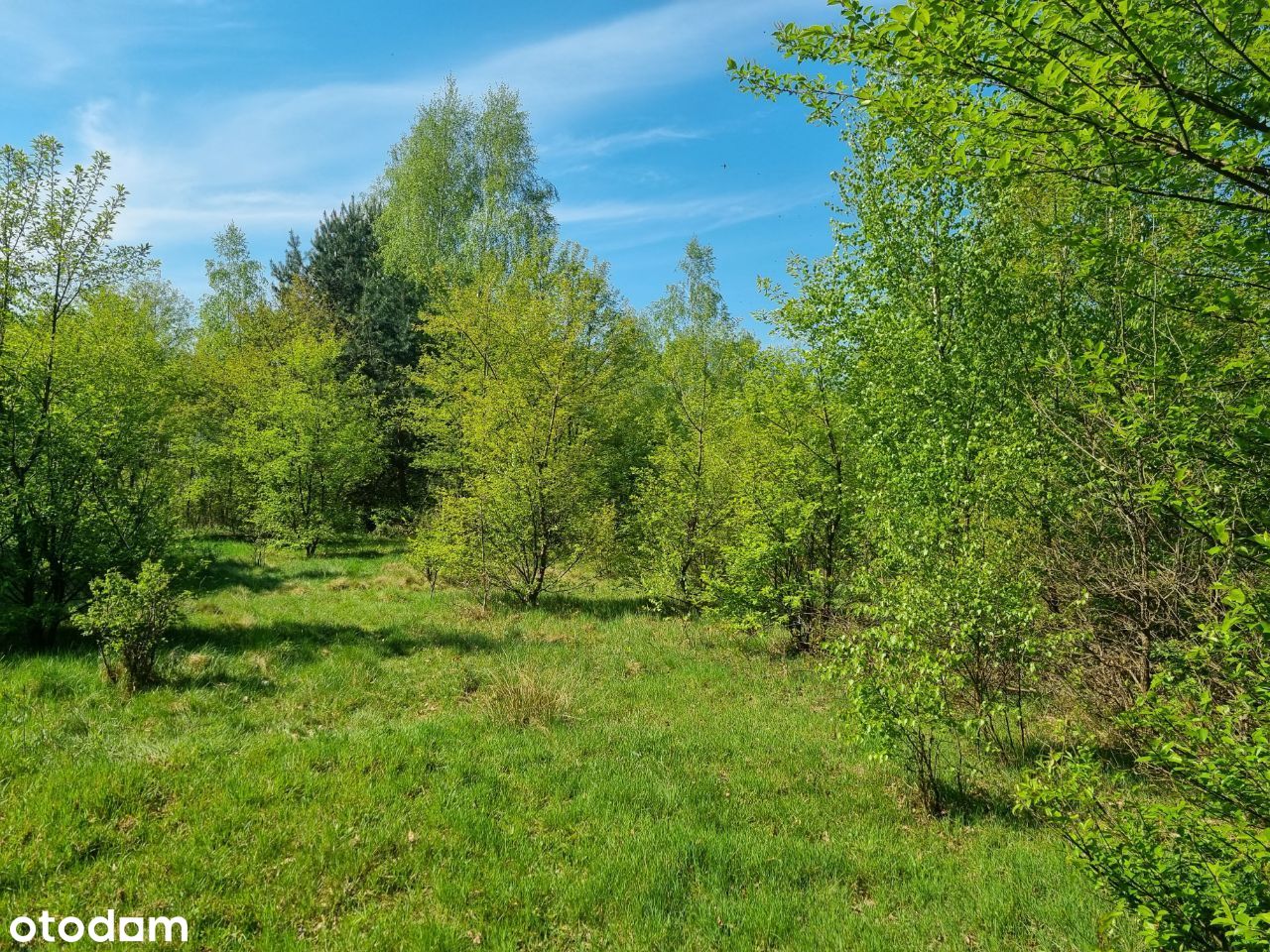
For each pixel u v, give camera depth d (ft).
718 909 15.01
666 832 17.98
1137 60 9.56
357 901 14.84
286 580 53.21
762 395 37.96
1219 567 15.21
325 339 75.72
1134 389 16.22
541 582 47.98
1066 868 16.39
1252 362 14.38
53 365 31.58
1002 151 11.35
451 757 21.65
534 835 17.78
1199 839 9.93
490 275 66.08
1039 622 21.67
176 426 39.99
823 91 14.39
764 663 34.91
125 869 14.99
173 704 24.08
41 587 31.09
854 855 17.56
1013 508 24.56
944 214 31.35
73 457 31.60
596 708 27.58
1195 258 16.78
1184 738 11.26
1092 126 9.81
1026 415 26.23
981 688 22.49
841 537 36.17
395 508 89.81
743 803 20.13
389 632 36.96
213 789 18.35
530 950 13.75
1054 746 23.08
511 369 58.90
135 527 33.32
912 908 15.39
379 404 86.69
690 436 49.03
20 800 16.79
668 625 42.45
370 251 105.81
